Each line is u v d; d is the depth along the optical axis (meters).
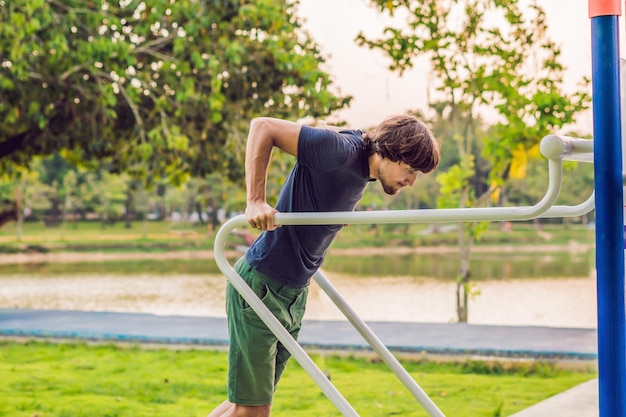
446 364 5.09
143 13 6.79
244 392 2.42
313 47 7.17
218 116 6.39
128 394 4.35
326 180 2.25
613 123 1.88
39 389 4.45
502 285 9.91
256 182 2.18
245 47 6.81
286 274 2.35
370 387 4.55
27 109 6.50
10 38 5.92
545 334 5.63
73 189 18.72
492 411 4.02
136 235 18.62
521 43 6.50
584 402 4.05
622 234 1.88
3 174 7.94
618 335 1.88
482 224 6.80
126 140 7.04
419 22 6.78
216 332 5.84
